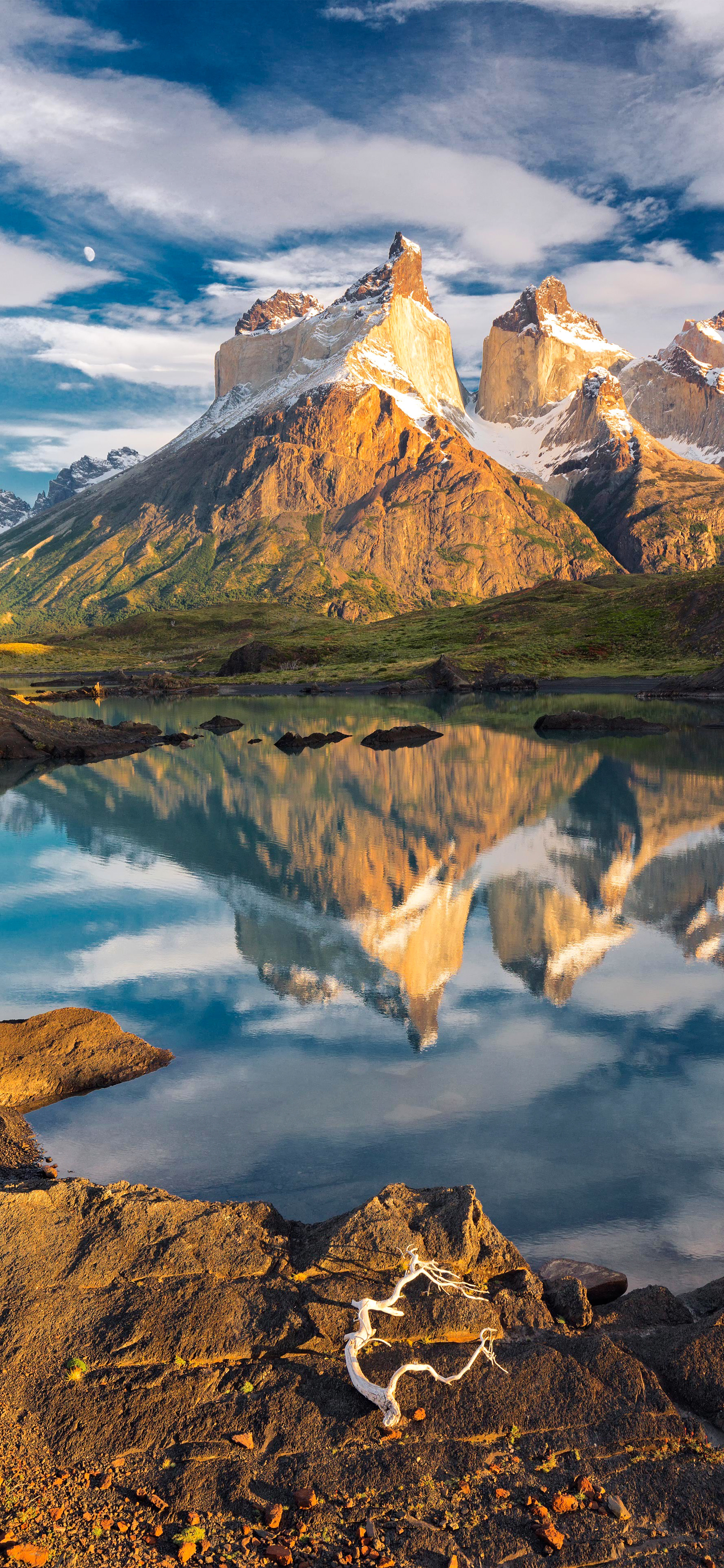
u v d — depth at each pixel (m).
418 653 146.88
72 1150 9.59
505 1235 7.89
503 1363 5.80
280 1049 12.13
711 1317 6.36
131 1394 5.57
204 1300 6.33
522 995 13.85
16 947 17.03
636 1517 4.77
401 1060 11.63
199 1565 4.41
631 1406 5.51
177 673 172.75
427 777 39.50
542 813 29.89
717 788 34.69
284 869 22.66
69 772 45.94
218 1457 5.14
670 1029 12.40
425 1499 4.87
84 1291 6.45
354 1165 9.09
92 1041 12.20
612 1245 7.75
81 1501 4.86
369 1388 5.46
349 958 15.78
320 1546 4.55
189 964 15.75
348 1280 6.58
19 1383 5.65
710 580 141.25
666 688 92.06
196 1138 9.77
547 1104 10.36
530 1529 4.66
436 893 19.78
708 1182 8.70
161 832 28.50
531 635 140.38
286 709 89.44
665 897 19.11
